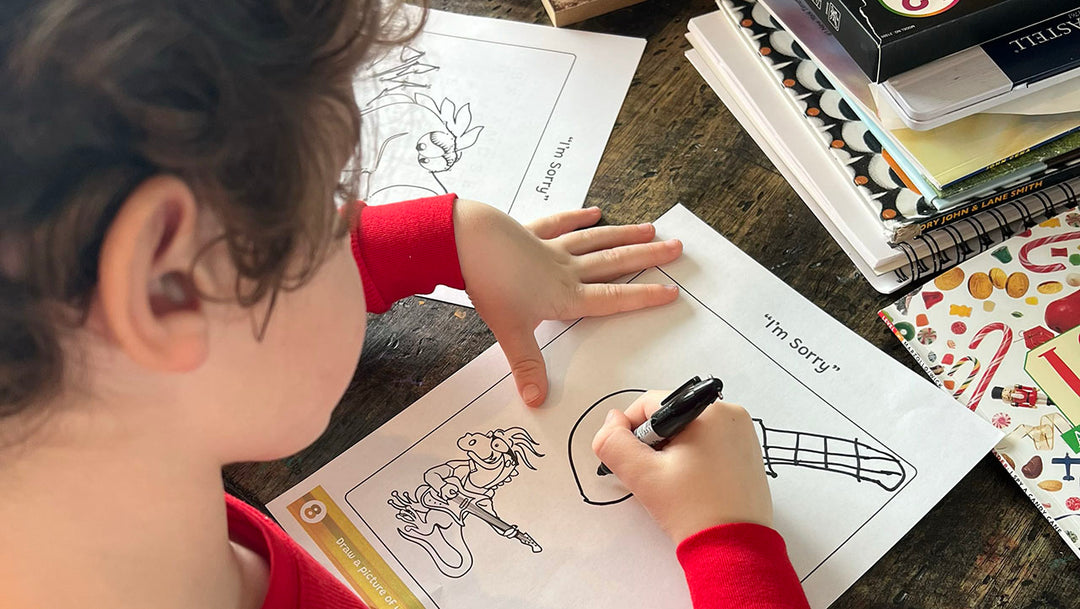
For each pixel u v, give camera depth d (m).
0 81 0.27
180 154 0.28
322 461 0.65
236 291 0.33
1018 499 0.60
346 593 0.53
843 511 0.60
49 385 0.32
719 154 0.77
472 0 0.89
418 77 0.85
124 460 0.37
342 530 0.62
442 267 0.69
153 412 0.36
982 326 0.65
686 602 0.58
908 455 0.62
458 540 0.61
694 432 0.60
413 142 0.81
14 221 0.28
